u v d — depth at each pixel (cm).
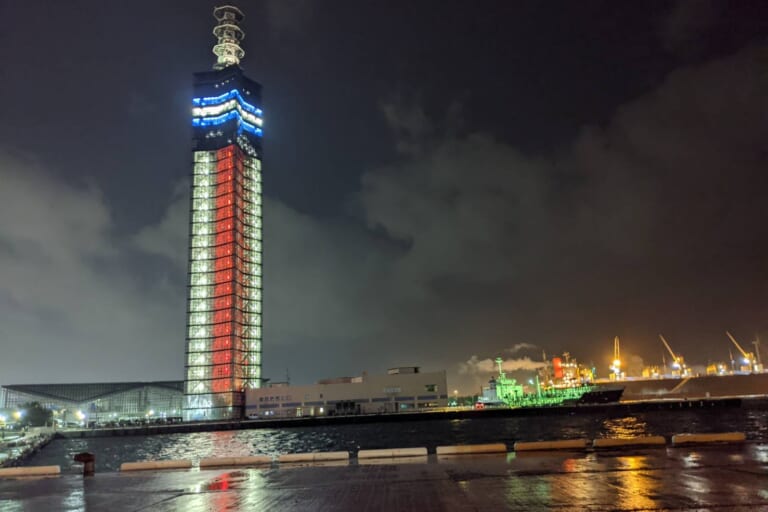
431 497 1648
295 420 19350
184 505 1730
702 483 1705
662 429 12419
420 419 19100
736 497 1487
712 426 12738
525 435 11925
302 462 2972
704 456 2325
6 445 12344
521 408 19862
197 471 2778
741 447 2614
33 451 12244
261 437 15900
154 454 11981
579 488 1698
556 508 1427
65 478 2705
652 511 1356
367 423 19012
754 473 1859
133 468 3016
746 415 17238
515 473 2080
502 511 1413
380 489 1844
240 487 2072
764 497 1480
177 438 17025
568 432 12425
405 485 1905
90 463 2783
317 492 1848
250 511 1566
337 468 2550
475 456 2806
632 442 2889
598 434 11594
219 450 12300
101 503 1850
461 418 19262
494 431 13550
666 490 1609
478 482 1897
